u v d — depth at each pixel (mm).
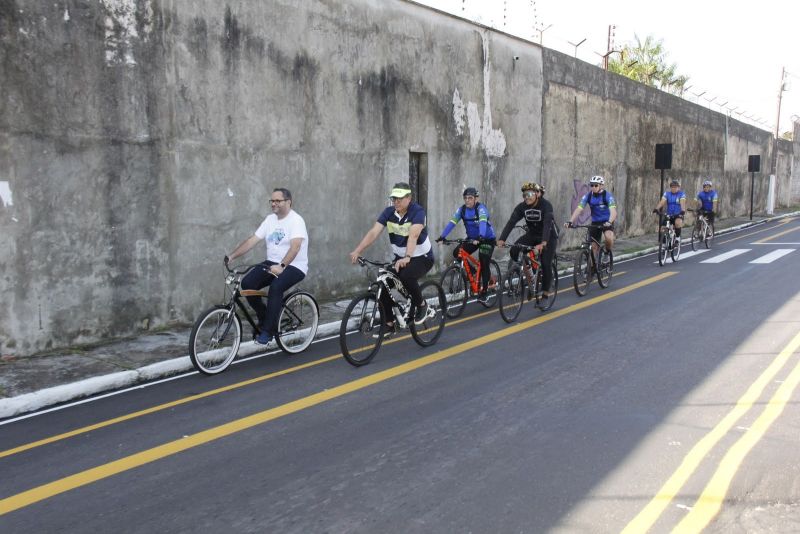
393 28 11695
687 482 4051
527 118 16062
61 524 3705
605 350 7375
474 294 10109
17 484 4242
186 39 8383
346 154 10945
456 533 3516
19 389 6027
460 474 4238
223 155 8977
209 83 8703
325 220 10688
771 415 5191
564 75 17562
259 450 4719
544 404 5578
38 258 7148
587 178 19188
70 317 7492
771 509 3701
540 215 9414
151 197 8172
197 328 6637
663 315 9273
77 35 7293
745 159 34375
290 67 9805
